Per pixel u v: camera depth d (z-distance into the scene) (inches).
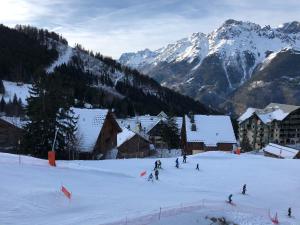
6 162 1708.9
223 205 1438.2
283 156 3981.3
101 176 1769.2
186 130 4323.3
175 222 1143.0
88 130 3280.0
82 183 1515.7
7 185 1247.5
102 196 1334.9
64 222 1003.3
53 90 2765.7
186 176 2081.7
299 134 5964.6
